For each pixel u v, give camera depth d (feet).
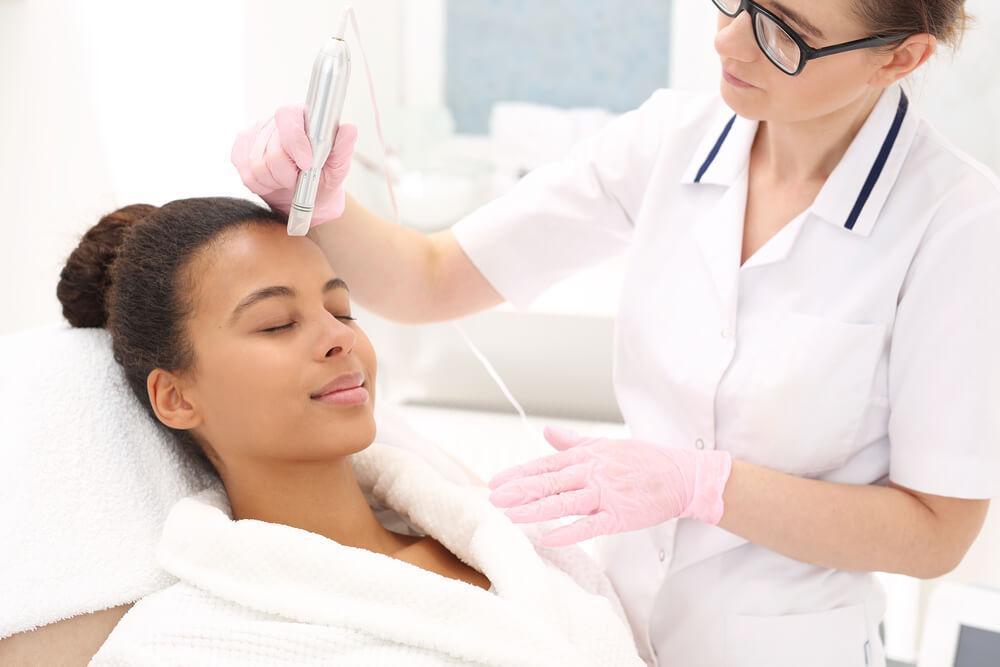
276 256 3.70
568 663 3.28
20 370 3.99
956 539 3.66
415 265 4.42
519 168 8.86
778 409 3.75
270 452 3.69
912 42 3.28
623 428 7.80
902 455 3.63
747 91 3.45
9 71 5.42
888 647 6.42
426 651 3.36
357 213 4.24
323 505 3.84
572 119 8.86
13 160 5.53
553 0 8.83
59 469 3.79
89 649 3.61
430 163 8.72
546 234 4.48
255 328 3.64
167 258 3.71
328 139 3.30
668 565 4.08
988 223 3.47
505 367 8.18
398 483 4.10
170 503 3.94
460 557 3.97
